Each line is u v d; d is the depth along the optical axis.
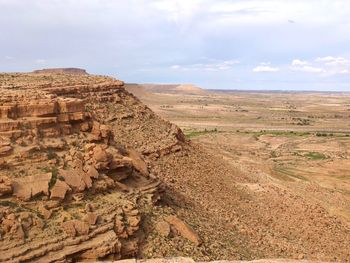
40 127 24.11
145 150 39.19
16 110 23.92
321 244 34.59
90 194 22.83
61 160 23.25
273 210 39.41
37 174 21.78
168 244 23.12
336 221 41.41
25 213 19.95
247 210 37.31
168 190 31.94
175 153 42.16
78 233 20.22
